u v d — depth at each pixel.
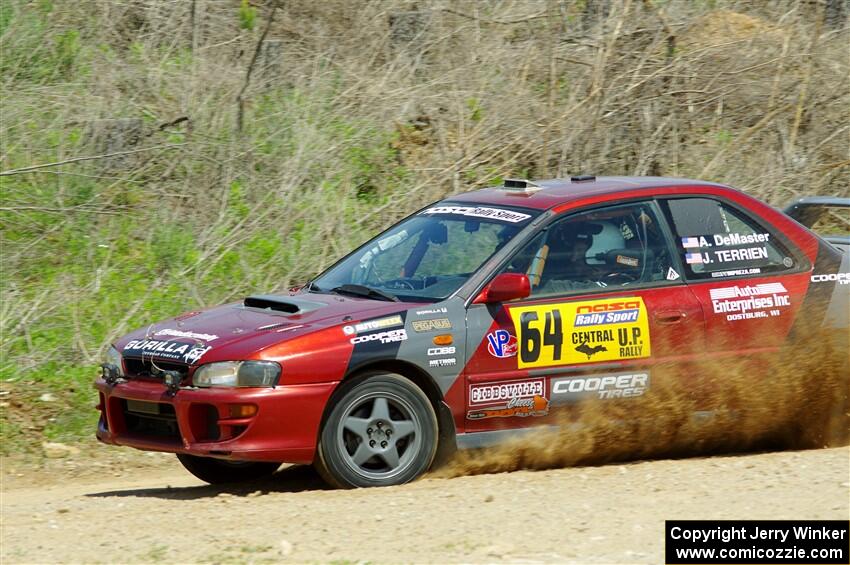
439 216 27.92
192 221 42.78
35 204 41.78
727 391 26.41
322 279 27.95
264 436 22.77
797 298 27.06
